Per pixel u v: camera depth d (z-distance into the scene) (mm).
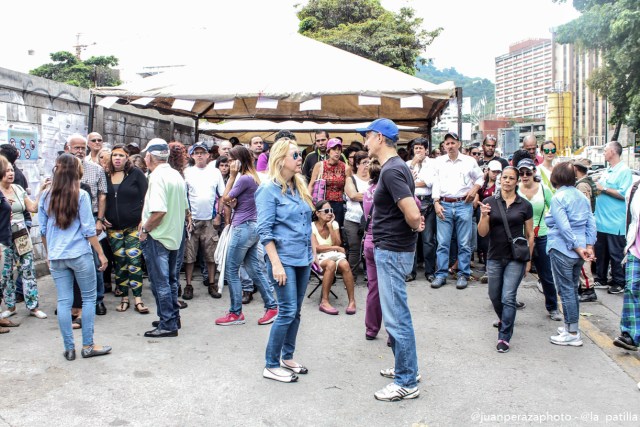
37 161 7949
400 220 4082
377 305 5359
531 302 6973
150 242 5316
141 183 6406
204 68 9219
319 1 27094
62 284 4762
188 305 6715
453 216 7594
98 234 6281
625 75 19766
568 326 5355
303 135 17516
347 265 6367
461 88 8625
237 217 5738
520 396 4188
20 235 5863
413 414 3881
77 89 8898
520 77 159500
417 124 13172
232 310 5906
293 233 4309
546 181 6945
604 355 5090
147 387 4238
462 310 6535
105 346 5090
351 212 7609
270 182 4293
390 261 4086
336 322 6039
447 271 7691
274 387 4289
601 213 7492
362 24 25484
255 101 12086
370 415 3859
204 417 3775
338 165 7809
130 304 6684
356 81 8477
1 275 5621
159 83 8734
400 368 4117
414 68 25844
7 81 7270
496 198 5277
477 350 5199
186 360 4824
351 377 4523
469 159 7609
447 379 4504
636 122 19547
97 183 6312
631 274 5168
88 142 7027
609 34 18422
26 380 4324
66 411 3814
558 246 5289
